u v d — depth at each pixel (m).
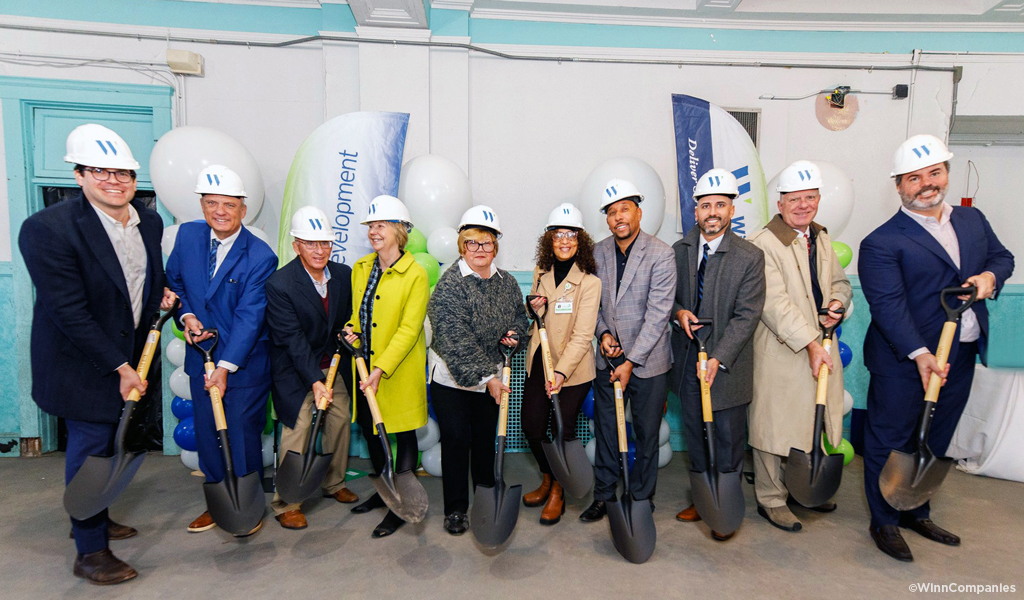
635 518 2.05
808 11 3.66
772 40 3.79
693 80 3.76
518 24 3.67
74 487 1.85
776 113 3.81
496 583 1.99
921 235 2.13
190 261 2.24
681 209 3.52
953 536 2.30
